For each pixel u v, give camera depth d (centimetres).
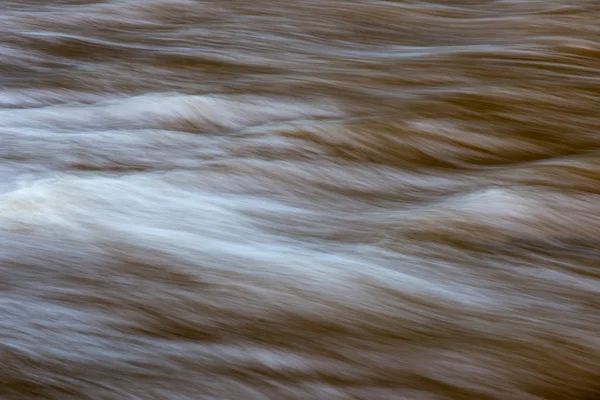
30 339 786
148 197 1066
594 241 992
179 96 1498
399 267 912
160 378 737
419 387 730
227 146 1291
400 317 829
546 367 757
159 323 812
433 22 2200
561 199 1038
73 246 941
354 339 790
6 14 2253
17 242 941
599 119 1476
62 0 2397
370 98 1580
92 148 1325
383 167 1267
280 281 878
